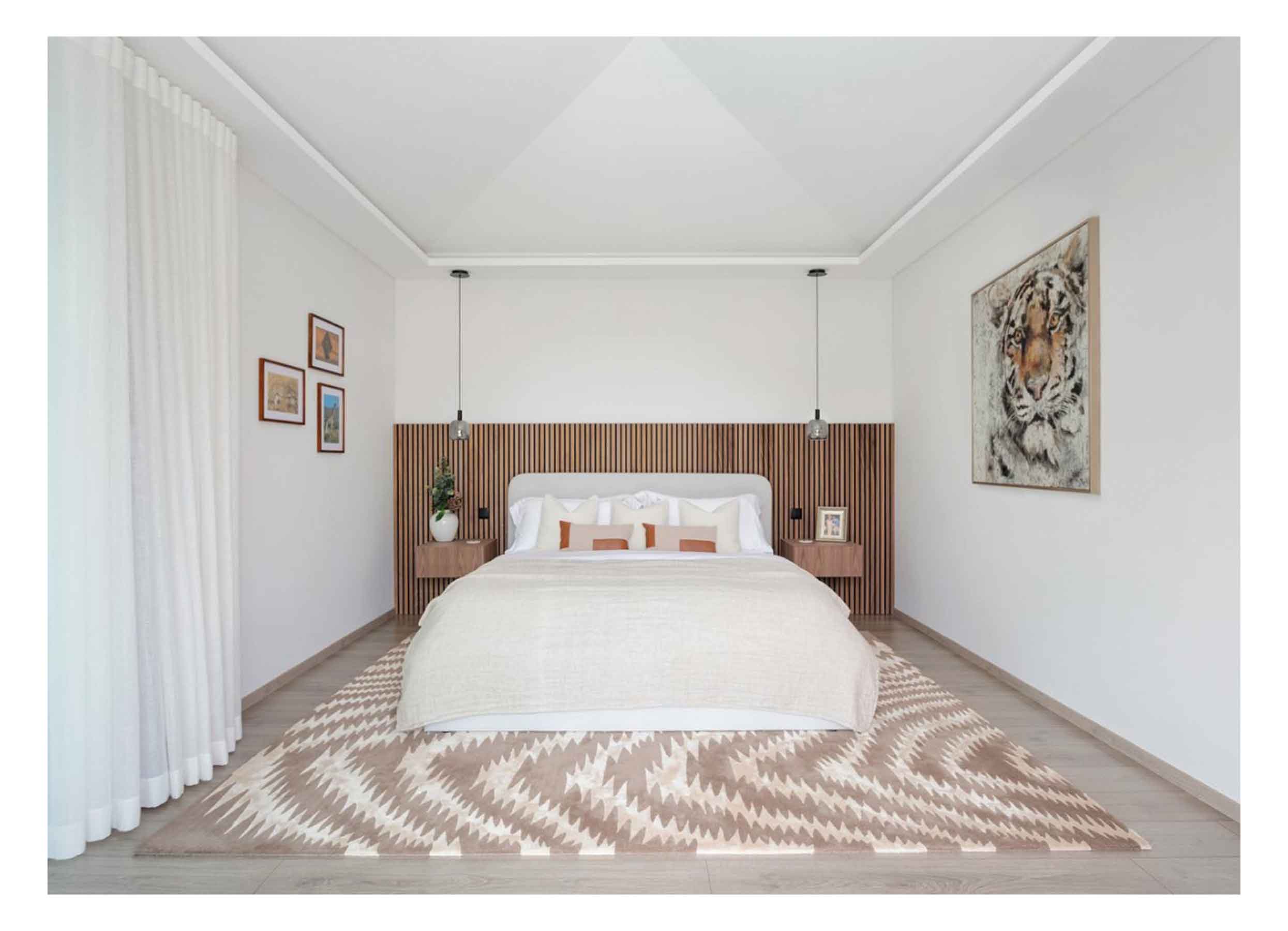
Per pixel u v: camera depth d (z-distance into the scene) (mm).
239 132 3066
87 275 2148
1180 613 2496
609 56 3402
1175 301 2510
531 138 3936
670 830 2203
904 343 5289
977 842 2125
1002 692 3600
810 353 5570
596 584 3328
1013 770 2627
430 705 2961
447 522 5211
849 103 3338
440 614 3180
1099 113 2842
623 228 4785
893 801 2379
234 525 3004
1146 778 2564
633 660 3023
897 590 5480
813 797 2412
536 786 2502
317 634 4156
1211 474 2355
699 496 5504
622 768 2652
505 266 5164
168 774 2465
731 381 5570
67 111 2117
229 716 2877
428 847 2109
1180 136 2479
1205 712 2389
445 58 3000
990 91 2918
